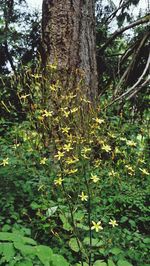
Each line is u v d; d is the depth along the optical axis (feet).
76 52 14.94
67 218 7.80
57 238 8.30
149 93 20.94
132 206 10.70
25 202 9.99
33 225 8.87
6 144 12.09
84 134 8.89
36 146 9.98
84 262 7.13
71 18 15.14
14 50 22.50
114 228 8.87
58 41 14.97
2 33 22.33
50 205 8.89
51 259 4.95
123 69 23.21
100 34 23.20
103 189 9.95
